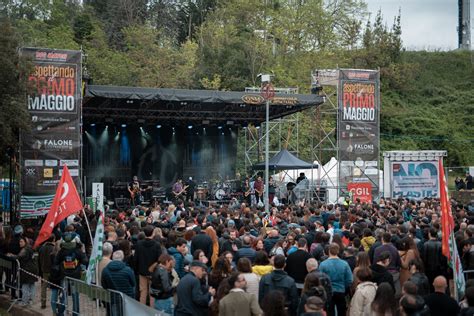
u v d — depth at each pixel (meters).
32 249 16.56
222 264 10.73
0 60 24.16
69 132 26.98
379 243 12.50
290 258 11.47
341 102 32.91
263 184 35.69
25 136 26.38
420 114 67.19
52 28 56.94
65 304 13.35
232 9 62.06
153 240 12.84
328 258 11.46
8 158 29.84
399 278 11.83
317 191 35.19
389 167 34.59
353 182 32.91
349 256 12.09
